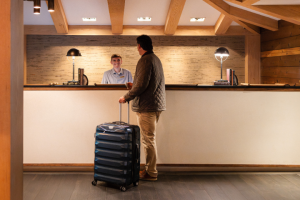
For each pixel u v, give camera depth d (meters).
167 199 2.55
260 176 3.23
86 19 6.34
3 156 1.69
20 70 1.82
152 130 2.93
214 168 3.37
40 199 2.53
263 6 4.78
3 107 1.68
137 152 2.80
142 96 2.87
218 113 3.35
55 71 7.01
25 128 3.29
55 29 6.60
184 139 3.35
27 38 6.94
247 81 6.94
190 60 7.19
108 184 2.93
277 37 6.00
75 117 3.31
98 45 7.05
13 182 1.74
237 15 5.64
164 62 7.18
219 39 7.18
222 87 3.32
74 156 3.32
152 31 6.69
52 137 3.31
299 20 4.84
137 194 2.67
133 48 7.08
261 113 3.37
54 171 3.31
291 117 3.38
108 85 3.29
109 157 2.79
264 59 6.66
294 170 3.38
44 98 3.29
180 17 6.34
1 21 1.66
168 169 3.34
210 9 5.99
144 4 5.71
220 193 2.71
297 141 3.38
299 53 5.18
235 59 7.20
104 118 3.32
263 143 3.38
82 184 2.92
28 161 3.31
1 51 1.67
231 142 3.37
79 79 3.56
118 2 5.09
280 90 3.35
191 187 2.86
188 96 3.33
